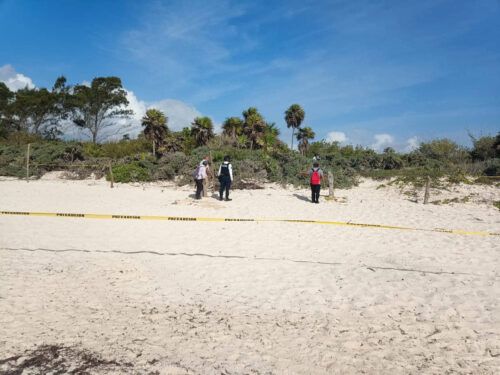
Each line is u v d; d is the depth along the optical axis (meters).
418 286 6.58
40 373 4.02
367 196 17.55
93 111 47.84
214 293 6.39
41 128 48.56
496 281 6.77
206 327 5.20
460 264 7.74
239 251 8.66
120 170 21.36
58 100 46.84
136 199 16.05
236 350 4.60
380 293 6.32
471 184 18.12
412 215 13.09
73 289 6.36
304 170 20.69
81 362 4.25
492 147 22.84
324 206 14.80
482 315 5.48
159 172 21.31
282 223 11.55
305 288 6.57
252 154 23.02
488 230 10.84
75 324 5.14
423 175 19.59
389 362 4.35
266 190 18.91
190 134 29.50
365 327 5.22
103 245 8.98
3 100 46.06
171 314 5.59
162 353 4.49
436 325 5.23
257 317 5.53
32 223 10.92
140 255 8.30
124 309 5.71
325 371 4.18
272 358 4.43
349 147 28.48
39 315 5.34
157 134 26.62
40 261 7.68
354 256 8.32
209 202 15.27
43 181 21.64
